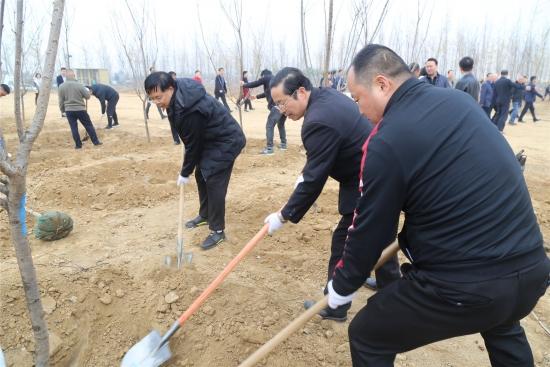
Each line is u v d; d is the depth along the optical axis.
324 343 2.68
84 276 3.11
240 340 2.61
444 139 1.49
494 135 1.56
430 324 1.65
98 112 15.16
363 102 1.77
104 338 2.74
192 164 3.69
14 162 1.77
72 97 7.99
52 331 2.67
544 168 7.18
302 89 2.46
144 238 4.00
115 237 4.02
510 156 1.57
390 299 1.73
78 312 2.83
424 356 2.63
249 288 3.08
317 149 2.35
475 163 1.48
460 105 1.58
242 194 5.19
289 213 2.47
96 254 3.58
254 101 23.22
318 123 2.32
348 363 2.53
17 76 1.70
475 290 1.49
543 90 28.06
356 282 1.77
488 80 9.78
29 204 4.79
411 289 1.66
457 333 1.67
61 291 2.91
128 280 3.14
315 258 3.74
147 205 4.92
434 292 1.57
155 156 7.22
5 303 2.72
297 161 7.24
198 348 2.60
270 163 6.85
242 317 2.77
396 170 1.51
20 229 1.88
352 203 2.62
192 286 3.01
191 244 3.89
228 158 3.64
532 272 1.54
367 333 1.81
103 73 35.19
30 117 12.16
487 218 1.47
